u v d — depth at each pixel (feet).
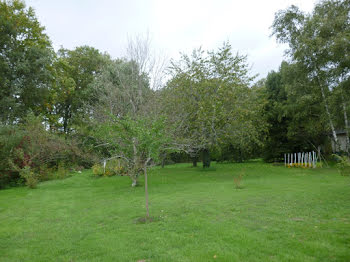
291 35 66.18
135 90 56.34
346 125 59.11
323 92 62.34
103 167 62.90
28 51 78.59
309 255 14.08
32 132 61.93
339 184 39.37
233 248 15.30
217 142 61.93
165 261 13.96
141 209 26.91
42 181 59.52
